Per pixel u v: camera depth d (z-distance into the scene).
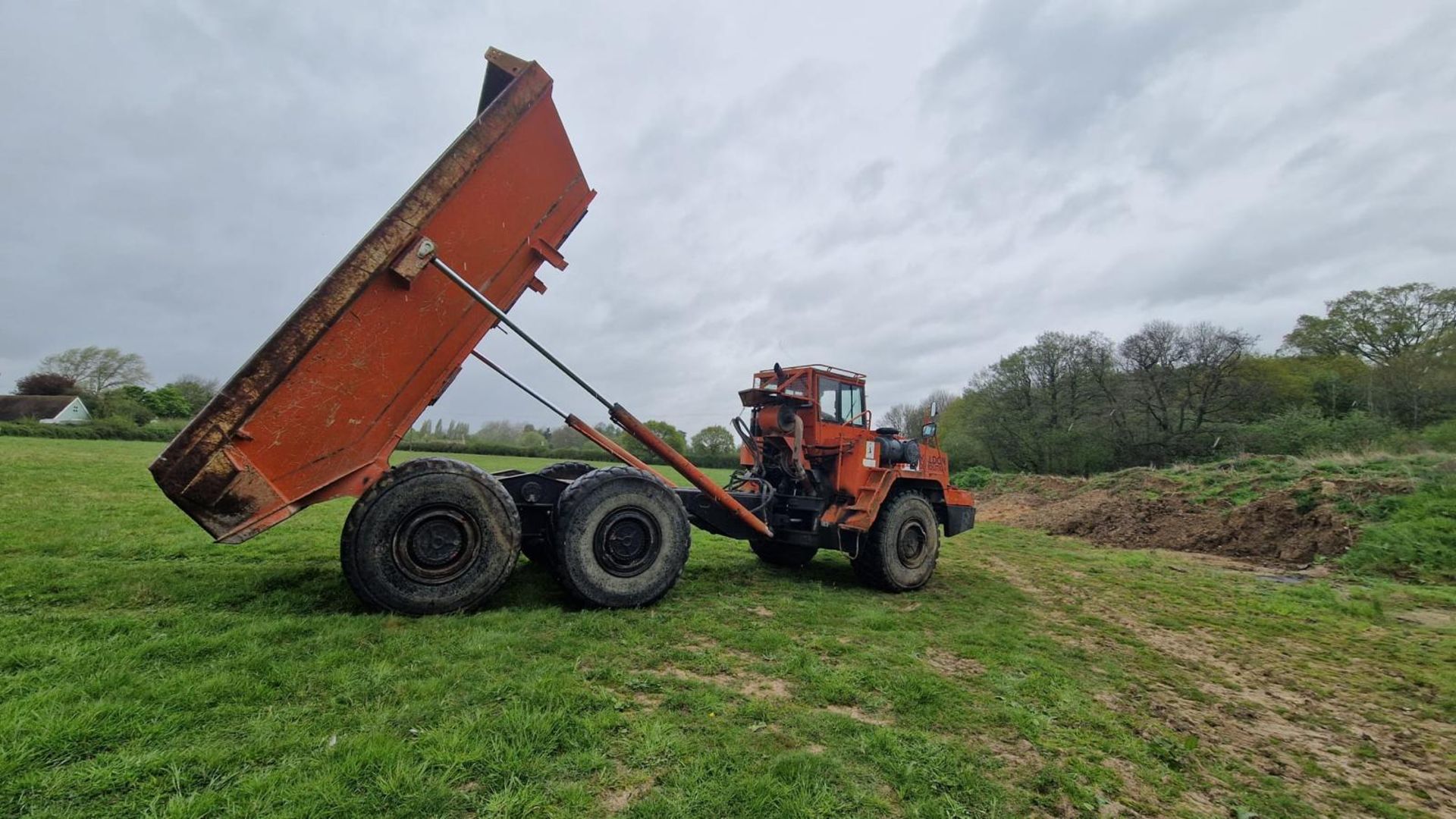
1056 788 2.50
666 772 2.31
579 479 4.73
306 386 3.80
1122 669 4.28
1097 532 13.45
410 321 4.16
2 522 7.23
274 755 2.20
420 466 4.11
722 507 6.13
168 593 4.27
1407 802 2.73
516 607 4.48
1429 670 4.63
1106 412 33.50
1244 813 2.49
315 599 4.29
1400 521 9.63
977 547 11.02
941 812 2.21
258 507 3.67
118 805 1.87
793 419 6.67
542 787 2.13
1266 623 5.88
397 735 2.39
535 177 4.70
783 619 4.82
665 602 5.09
